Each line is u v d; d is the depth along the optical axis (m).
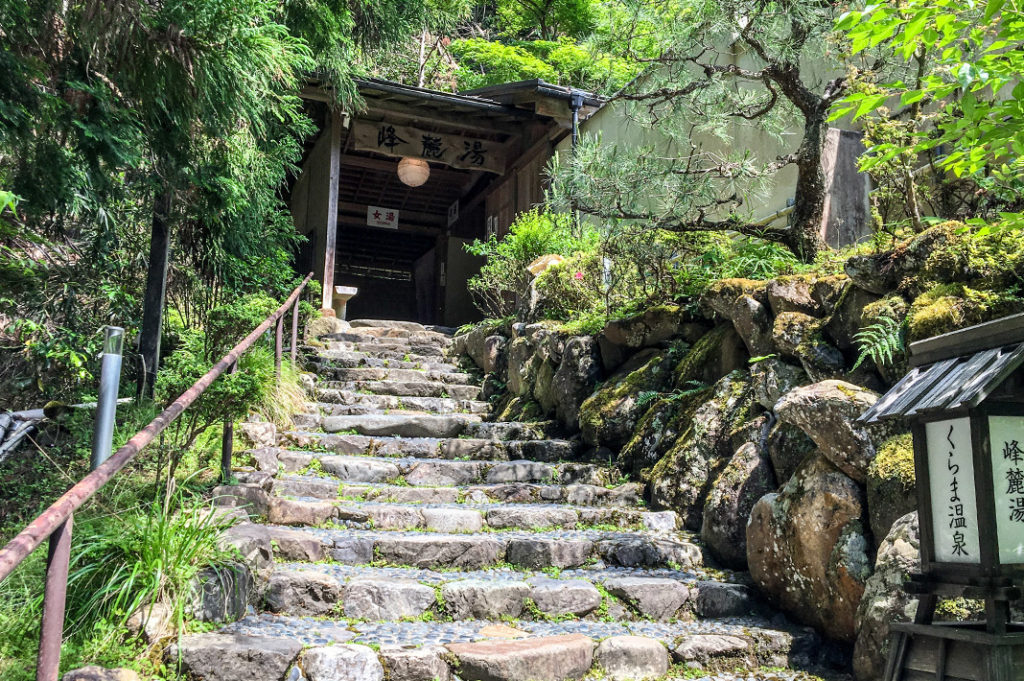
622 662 3.37
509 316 7.86
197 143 5.34
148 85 4.32
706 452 4.71
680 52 5.59
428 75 17.12
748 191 5.93
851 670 3.43
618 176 5.57
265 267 7.30
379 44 8.84
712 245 5.90
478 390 7.51
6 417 4.58
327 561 4.00
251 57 4.37
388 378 7.59
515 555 4.22
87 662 2.70
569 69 16.81
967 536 2.41
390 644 3.20
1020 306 3.35
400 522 4.48
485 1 19.94
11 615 2.85
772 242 5.60
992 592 2.29
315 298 9.90
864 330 3.86
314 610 3.53
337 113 10.24
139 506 3.76
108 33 4.02
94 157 4.33
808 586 3.67
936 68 4.92
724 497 4.32
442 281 13.76
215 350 5.65
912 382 2.73
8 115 3.77
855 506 3.56
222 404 4.00
